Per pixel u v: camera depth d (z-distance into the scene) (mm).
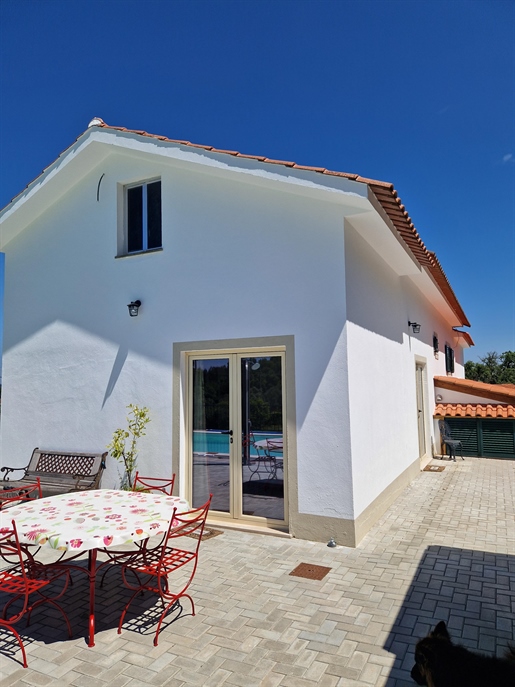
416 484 9664
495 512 7410
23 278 8859
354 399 6016
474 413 13180
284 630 3758
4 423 8711
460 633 3695
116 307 7715
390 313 8641
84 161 7930
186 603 4270
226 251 6781
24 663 3338
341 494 5773
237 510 6555
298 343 6156
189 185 7199
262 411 6484
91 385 7844
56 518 3875
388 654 3396
